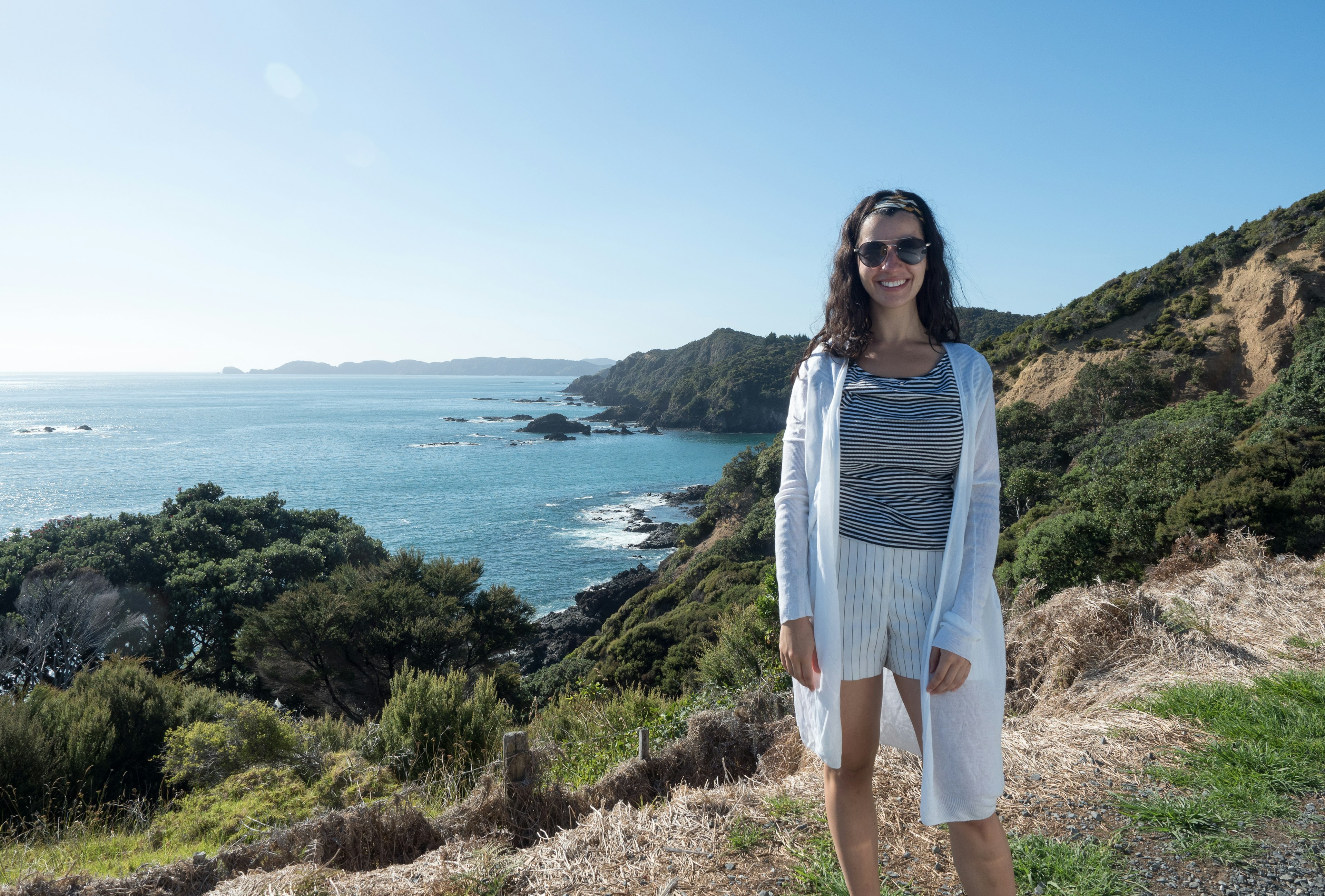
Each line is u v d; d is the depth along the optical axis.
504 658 23.81
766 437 144.38
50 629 21.80
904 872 2.10
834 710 1.46
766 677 5.64
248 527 34.81
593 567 51.59
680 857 2.20
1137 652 4.08
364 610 19.36
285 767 5.07
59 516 63.31
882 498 1.50
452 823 2.92
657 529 62.59
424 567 24.22
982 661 1.42
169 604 26.98
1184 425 34.97
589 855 2.28
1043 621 4.67
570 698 6.90
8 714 7.18
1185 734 2.93
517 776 3.07
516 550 55.59
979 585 1.42
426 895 2.12
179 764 6.07
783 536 1.59
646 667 22.83
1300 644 3.99
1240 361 51.38
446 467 99.44
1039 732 3.14
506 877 2.18
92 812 6.25
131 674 9.78
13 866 3.80
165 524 32.25
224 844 3.84
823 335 1.70
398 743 5.11
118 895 2.47
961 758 1.39
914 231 1.56
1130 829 2.30
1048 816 2.41
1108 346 59.00
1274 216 62.53
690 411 164.62
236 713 6.06
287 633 18.41
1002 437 53.62
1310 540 12.69
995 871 1.43
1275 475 15.87
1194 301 58.91
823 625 1.48
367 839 2.76
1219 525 13.89
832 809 1.57
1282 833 2.23
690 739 3.66
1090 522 14.46
